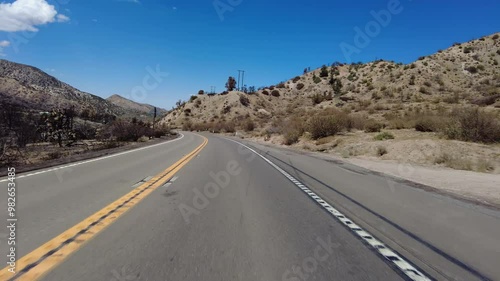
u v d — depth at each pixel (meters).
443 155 17.39
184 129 100.88
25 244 5.38
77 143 31.45
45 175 12.60
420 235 6.08
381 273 4.48
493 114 25.09
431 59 95.88
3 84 60.47
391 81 86.06
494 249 5.41
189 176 12.71
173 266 4.58
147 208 7.80
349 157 20.64
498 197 9.67
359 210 7.88
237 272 4.42
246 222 6.77
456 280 4.32
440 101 52.69
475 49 97.75
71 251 5.08
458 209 8.08
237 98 118.12
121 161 17.38
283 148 28.64
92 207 7.83
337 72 125.00
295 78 141.00
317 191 10.15
